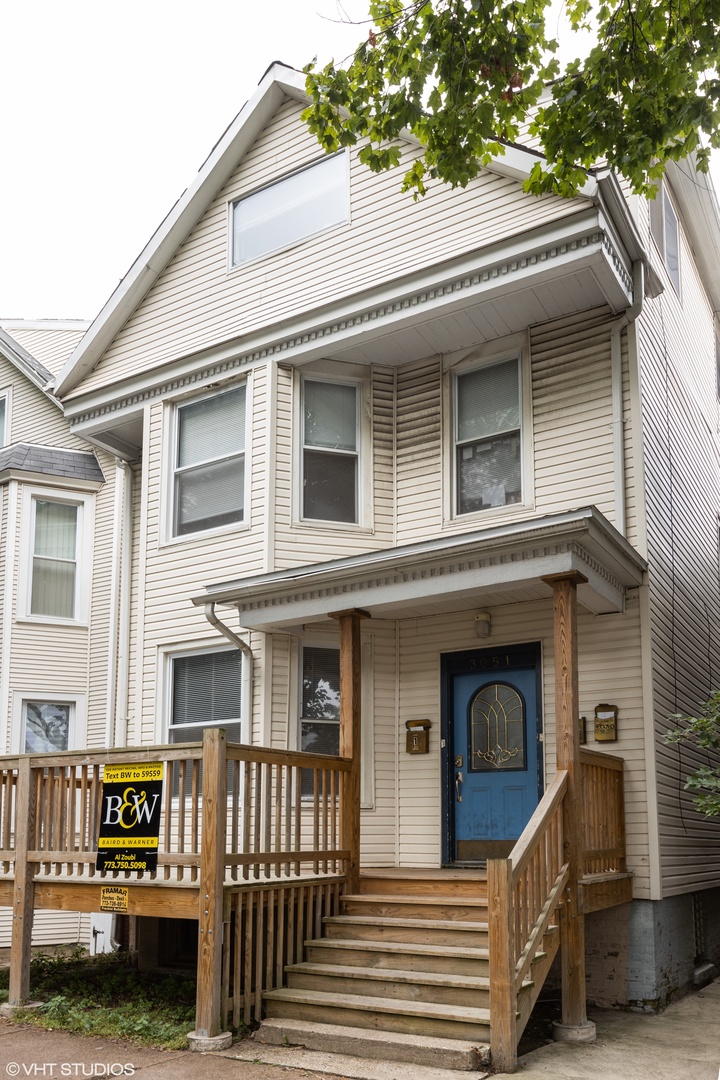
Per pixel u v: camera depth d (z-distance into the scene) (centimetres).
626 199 1059
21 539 1505
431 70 766
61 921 1445
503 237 999
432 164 803
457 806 1076
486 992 725
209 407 1248
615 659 989
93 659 1510
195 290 1300
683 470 1252
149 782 846
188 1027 781
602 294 1032
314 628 1116
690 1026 844
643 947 923
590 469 1035
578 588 897
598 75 750
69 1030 805
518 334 1113
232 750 809
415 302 1077
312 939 870
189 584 1199
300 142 1237
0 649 1460
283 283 1215
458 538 897
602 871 891
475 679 1093
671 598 1096
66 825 930
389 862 1088
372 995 780
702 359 1528
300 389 1180
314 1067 682
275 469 1148
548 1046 760
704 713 1028
